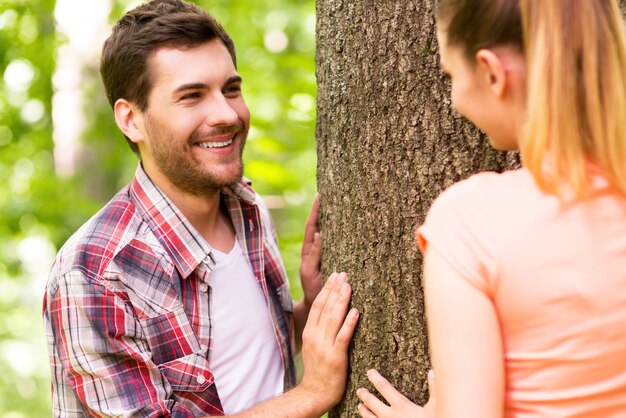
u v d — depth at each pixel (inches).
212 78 70.8
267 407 66.4
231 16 210.7
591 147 41.8
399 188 62.7
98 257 68.7
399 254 62.8
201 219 75.3
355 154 64.9
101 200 221.5
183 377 69.1
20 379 273.6
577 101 41.1
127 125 75.0
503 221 41.5
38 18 215.8
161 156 72.2
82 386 68.0
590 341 40.1
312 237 78.8
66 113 219.3
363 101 64.0
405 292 62.6
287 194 167.0
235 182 73.6
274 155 168.7
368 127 63.8
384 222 63.4
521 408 41.3
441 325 41.4
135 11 73.7
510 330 41.4
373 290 64.1
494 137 45.1
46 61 211.5
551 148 40.6
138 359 66.9
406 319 62.7
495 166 59.8
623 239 40.9
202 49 71.1
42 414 264.8
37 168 231.0
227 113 70.8
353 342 65.6
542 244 40.7
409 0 61.5
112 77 74.4
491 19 41.7
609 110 41.0
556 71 40.3
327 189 68.8
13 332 283.7
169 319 69.8
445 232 42.4
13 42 215.5
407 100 61.9
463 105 44.6
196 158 71.6
